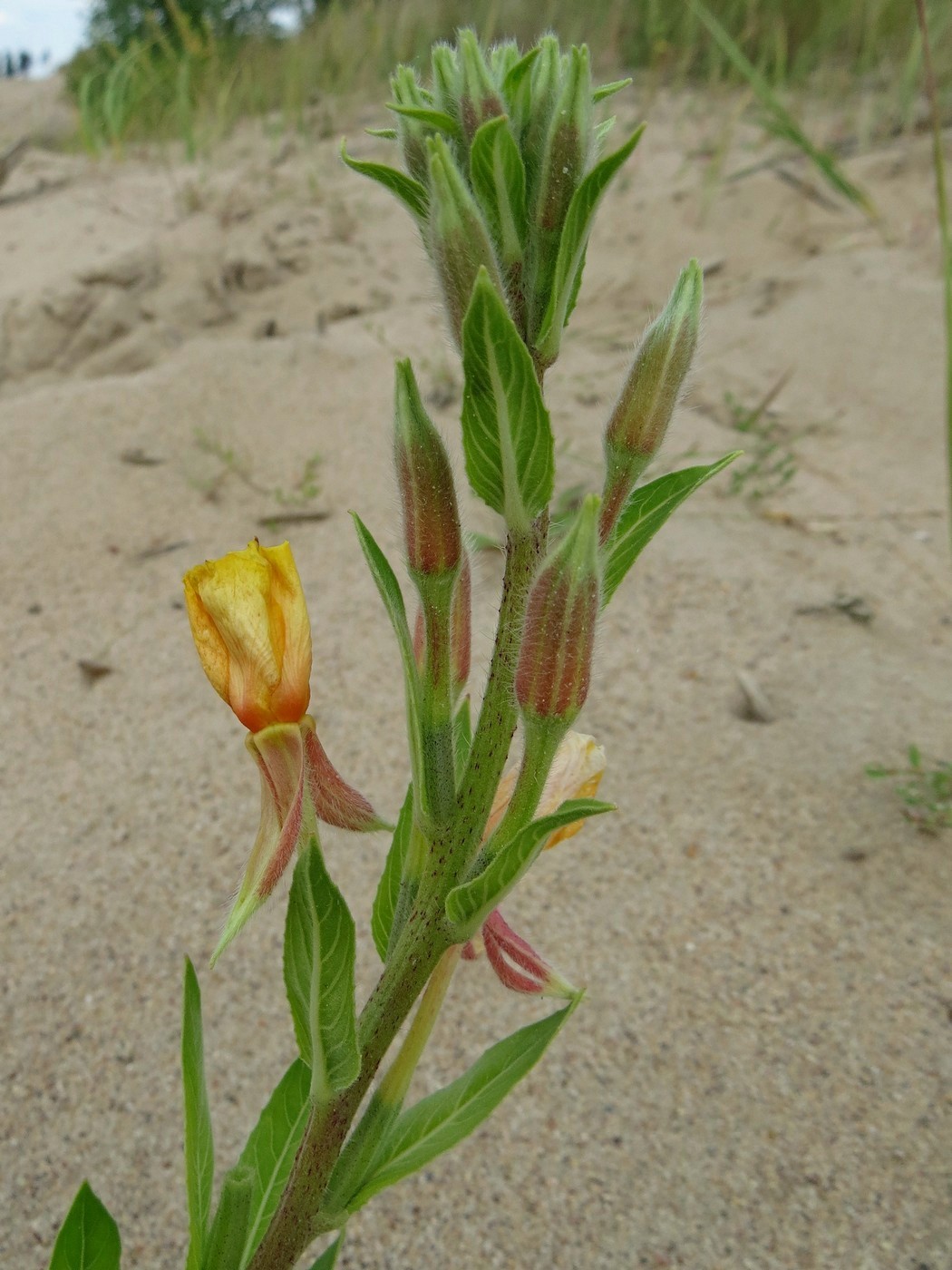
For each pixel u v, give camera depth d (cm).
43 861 29
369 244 68
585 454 45
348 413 48
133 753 33
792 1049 24
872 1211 21
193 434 47
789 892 28
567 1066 24
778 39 79
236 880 28
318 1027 12
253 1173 13
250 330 59
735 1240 21
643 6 88
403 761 32
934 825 29
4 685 35
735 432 49
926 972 25
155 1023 25
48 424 47
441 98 11
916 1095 23
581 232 11
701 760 32
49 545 41
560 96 11
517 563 12
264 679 12
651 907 27
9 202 77
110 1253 14
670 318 11
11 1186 22
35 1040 25
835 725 33
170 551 41
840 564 41
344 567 40
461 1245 21
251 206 70
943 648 37
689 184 71
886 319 56
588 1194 22
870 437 49
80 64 120
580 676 11
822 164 44
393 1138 14
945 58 74
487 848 12
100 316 58
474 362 10
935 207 65
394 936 13
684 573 40
